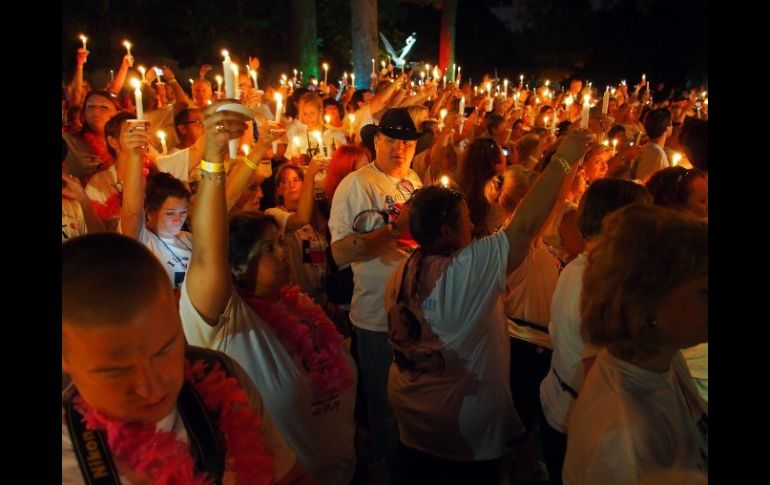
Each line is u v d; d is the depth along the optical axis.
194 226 1.78
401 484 3.01
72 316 1.10
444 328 2.47
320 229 4.12
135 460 1.17
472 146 3.96
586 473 1.44
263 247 2.18
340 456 2.27
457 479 2.61
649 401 1.44
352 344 4.21
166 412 1.25
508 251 2.39
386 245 3.43
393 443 3.44
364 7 15.04
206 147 1.72
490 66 39.75
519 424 2.72
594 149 4.55
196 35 20.05
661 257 1.41
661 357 1.48
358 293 3.55
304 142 5.88
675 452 1.39
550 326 2.50
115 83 7.37
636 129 8.26
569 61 38.59
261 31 22.39
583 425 1.52
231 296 1.97
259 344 2.02
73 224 3.12
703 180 3.21
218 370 1.46
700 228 1.44
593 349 2.04
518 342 3.38
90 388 1.16
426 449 2.63
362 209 3.51
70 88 7.31
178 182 3.07
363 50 15.25
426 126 6.38
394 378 2.71
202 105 7.91
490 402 2.54
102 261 1.13
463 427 2.54
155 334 1.17
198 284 1.81
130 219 2.89
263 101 8.41
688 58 37.00
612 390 1.49
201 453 1.30
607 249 1.52
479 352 2.51
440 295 2.45
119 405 1.18
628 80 38.91
